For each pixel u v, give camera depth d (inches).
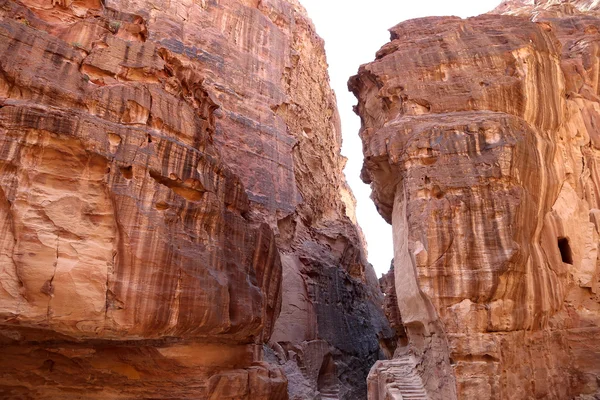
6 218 321.7
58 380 415.8
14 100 353.1
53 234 333.4
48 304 320.8
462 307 460.4
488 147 510.6
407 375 598.5
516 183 497.0
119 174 373.1
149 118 427.5
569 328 538.3
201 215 431.8
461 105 581.0
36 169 339.3
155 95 442.0
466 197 493.4
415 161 536.1
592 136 649.6
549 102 588.1
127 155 384.5
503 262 458.3
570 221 581.3
